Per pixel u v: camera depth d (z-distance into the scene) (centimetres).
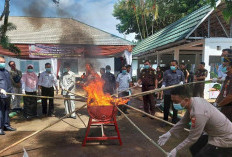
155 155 368
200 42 914
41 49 1145
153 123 580
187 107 250
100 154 374
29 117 657
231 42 880
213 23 1059
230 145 236
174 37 1109
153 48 1359
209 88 883
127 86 696
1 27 601
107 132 505
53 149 398
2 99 484
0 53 1055
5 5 587
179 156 351
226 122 240
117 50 1166
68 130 524
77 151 388
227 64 363
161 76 939
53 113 727
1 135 485
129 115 683
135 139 452
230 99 317
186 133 464
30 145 419
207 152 247
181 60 1600
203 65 686
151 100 629
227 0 532
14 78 712
